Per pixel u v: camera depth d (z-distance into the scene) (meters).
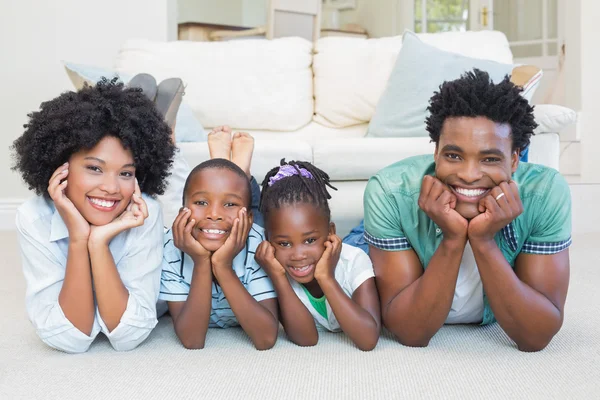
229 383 1.03
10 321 1.48
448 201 1.11
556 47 4.80
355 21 6.36
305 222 1.20
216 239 1.20
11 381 1.05
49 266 1.21
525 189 1.20
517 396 0.96
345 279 1.30
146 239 1.24
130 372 1.09
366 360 1.15
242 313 1.20
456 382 1.03
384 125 2.57
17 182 3.38
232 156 1.74
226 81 2.86
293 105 2.88
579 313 1.49
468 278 1.27
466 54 2.76
